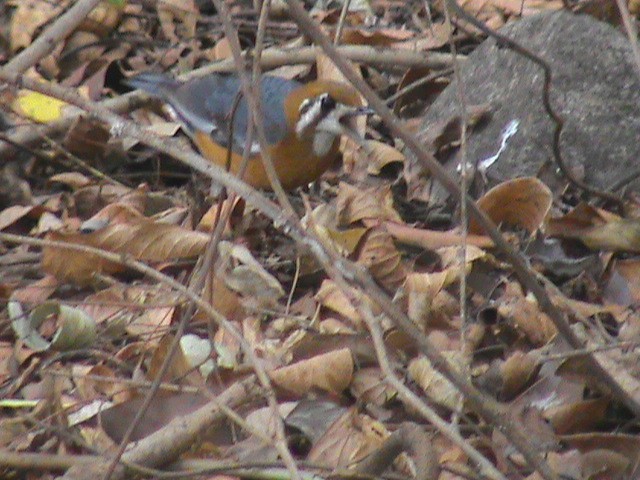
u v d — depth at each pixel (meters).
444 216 10.91
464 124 7.44
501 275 9.85
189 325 9.07
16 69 9.87
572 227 10.21
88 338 8.98
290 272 10.26
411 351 8.88
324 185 11.73
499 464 7.79
